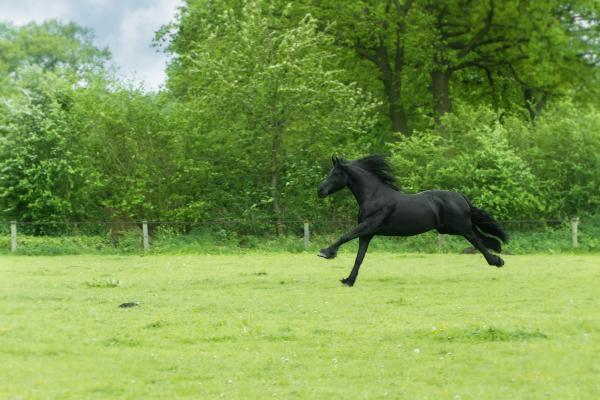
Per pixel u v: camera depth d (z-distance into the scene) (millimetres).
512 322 13148
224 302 15797
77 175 33219
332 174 18547
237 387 9273
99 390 9164
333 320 13555
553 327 12602
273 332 12367
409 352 10969
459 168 33219
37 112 33750
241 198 33781
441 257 27562
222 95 32969
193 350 11219
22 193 33125
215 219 33344
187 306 15273
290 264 24984
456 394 8898
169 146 33906
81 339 11922
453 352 10977
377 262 25562
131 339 11797
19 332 12367
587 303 15547
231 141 33594
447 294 16938
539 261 25969
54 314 14203
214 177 34031
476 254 28953
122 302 15898
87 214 33812
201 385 9359
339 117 34031
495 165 32938
